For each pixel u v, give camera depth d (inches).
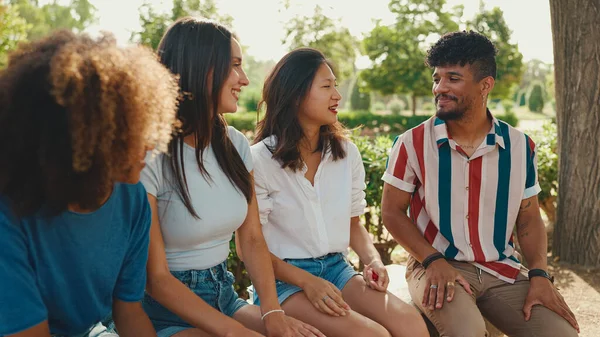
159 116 64.1
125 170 63.4
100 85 57.7
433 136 119.8
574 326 109.0
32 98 57.8
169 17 812.0
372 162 213.9
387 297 103.3
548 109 2738.7
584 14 190.7
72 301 72.7
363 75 1478.8
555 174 248.2
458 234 118.6
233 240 170.9
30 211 61.4
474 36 115.1
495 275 116.6
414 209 124.7
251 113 1162.0
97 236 70.7
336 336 96.1
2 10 109.0
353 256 234.7
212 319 82.5
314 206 109.9
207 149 94.1
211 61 90.5
